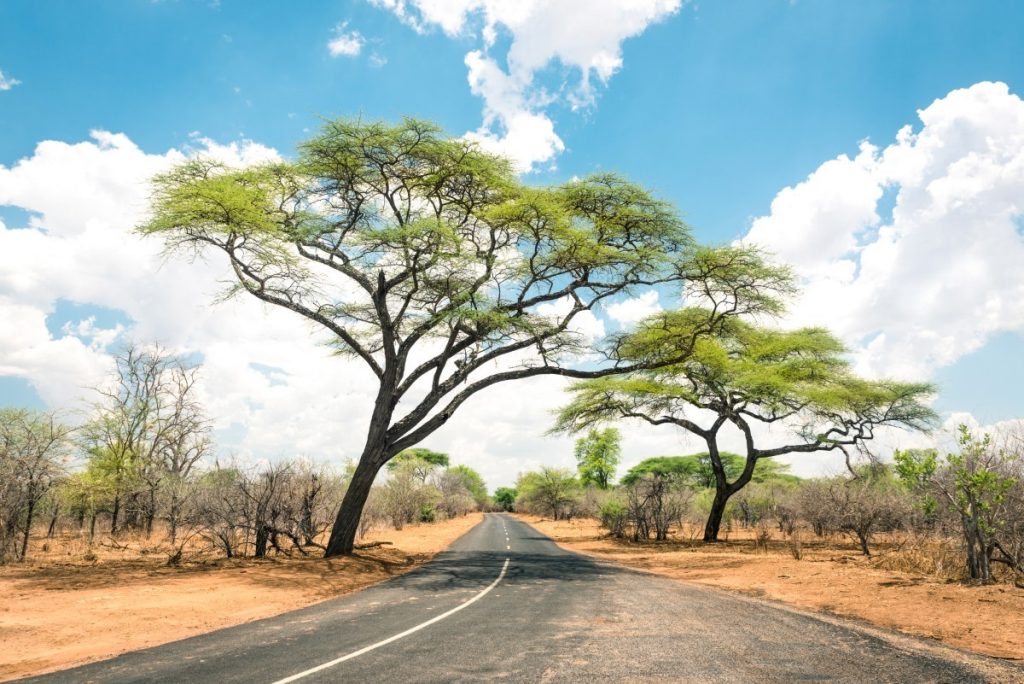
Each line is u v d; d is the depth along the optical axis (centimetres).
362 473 1992
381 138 1838
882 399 3080
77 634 874
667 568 1966
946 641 777
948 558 1494
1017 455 1336
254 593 1252
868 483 2470
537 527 4872
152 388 2911
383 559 1948
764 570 1770
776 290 2280
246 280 2012
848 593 1234
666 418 3397
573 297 2352
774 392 2875
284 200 2039
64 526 2692
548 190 2155
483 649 705
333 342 2456
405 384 2109
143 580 1393
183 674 614
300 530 1962
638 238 2261
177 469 3050
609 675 588
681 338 2569
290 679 582
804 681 566
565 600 1126
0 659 733
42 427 1848
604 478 7350
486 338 2136
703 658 658
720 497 3275
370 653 690
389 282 2041
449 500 6881
